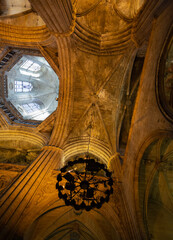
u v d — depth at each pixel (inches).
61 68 422.9
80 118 467.8
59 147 403.5
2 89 510.0
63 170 196.2
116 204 283.1
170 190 270.7
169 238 241.3
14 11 396.5
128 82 458.3
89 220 327.9
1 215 214.2
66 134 445.1
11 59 469.7
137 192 258.4
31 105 700.7
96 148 455.8
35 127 476.4
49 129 478.3
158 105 215.8
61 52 392.8
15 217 222.8
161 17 236.4
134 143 290.5
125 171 312.2
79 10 367.9
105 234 306.8
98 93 463.2
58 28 322.7
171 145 232.7
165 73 217.3
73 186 173.5
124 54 406.6
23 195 254.5
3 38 390.0
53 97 775.7
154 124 227.1
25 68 630.5
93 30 398.9
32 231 275.6
